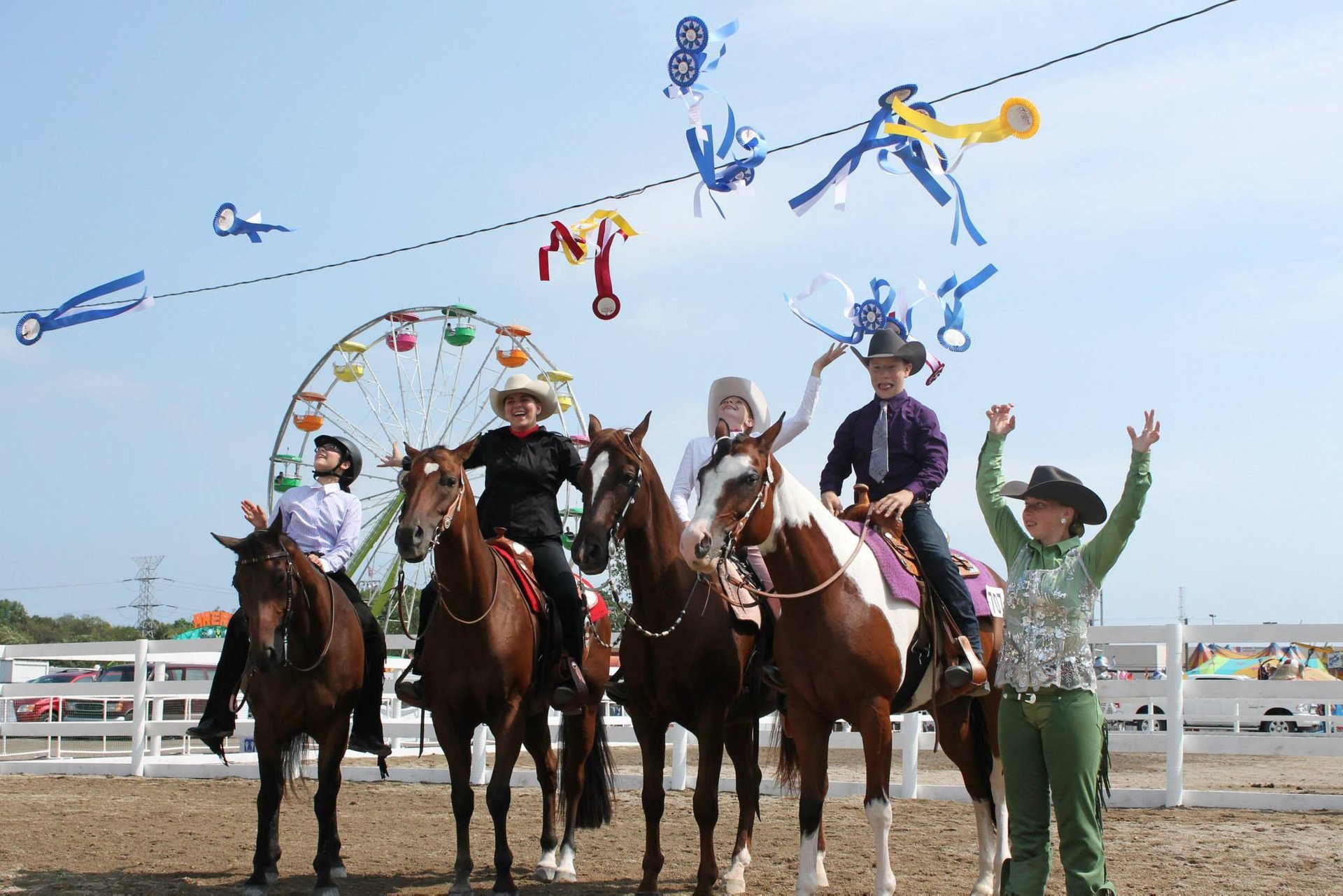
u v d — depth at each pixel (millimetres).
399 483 6570
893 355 6672
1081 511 5262
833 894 6664
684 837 8961
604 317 8914
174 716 27781
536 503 7594
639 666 6641
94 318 9805
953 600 6242
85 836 8961
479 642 6492
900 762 14773
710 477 5578
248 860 7945
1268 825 8742
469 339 28422
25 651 14633
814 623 5766
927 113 6953
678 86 7418
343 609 6957
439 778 12750
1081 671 4934
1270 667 19734
